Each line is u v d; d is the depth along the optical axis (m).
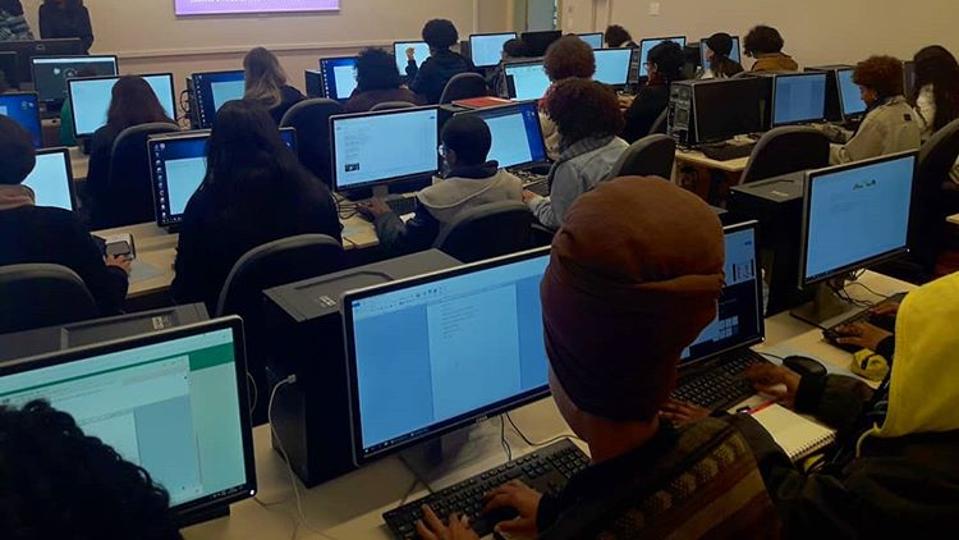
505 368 1.41
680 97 4.43
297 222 2.31
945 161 3.49
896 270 3.73
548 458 1.42
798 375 1.65
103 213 3.49
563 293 0.72
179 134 2.88
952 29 5.73
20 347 1.16
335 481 1.39
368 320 1.24
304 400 1.31
